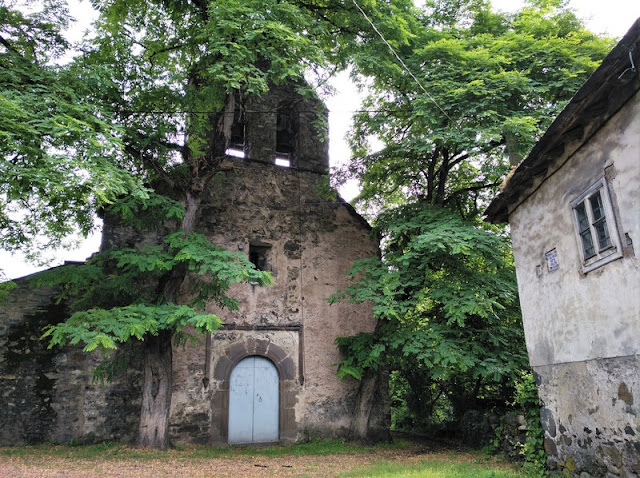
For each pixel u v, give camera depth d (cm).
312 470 812
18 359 1045
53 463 793
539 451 711
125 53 945
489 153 1116
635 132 476
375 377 1194
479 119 1018
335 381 1238
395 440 1245
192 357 1122
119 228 1142
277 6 923
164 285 980
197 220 1216
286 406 1174
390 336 1087
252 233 1270
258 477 740
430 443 1195
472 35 1243
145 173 1030
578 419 585
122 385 1061
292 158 1453
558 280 629
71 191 739
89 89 818
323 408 1206
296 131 1439
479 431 1105
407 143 1104
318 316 1271
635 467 482
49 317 1080
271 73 942
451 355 975
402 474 732
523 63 1089
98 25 995
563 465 621
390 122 1158
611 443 521
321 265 1315
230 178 1286
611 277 515
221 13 888
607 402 527
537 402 741
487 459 881
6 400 1020
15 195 671
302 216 1338
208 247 963
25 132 629
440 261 1080
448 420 1388
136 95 949
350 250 1359
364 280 1127
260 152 1350
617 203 504
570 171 599
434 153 1234
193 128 1033
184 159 1083
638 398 475
